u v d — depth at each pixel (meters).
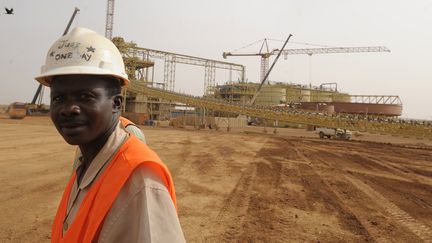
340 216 7.77
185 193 9.61
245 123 88.31
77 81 1.15
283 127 94.19
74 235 1.07
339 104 87.06
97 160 1.19
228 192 9.88
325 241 6.20
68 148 19.06
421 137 38.91
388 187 11.45
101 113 1.17
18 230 6.22
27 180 10.46
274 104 116.62
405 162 19.28
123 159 1.10
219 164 15.47
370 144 33.81
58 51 1.22
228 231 6.56
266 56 130.38
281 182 11.66
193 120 75.25
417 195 10.33
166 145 23.97
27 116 69.12
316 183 11.69
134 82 72.56
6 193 8.80
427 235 6.66
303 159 18.72
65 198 1.39
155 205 1.02
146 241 0.96
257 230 6.66
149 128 51.09
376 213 8.13
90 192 1.12
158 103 87.69
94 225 1.03
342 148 27.77
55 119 1.17
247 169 14.33
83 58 1.19
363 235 6.55
